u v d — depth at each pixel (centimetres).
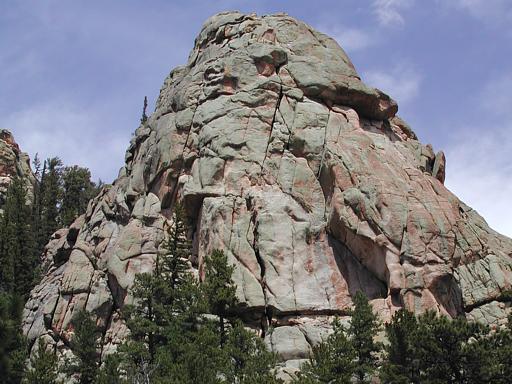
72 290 6469
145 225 6519
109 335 6047
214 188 6181
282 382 4084
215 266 5222
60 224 9644
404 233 5481
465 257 5634
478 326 4134
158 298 5306
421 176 6094
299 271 5600
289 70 6888
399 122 7331
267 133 6475
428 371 4128
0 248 7362
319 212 5962
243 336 4641
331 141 6253
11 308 4656
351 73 6900
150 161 6875
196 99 6975
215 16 7950
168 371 4481
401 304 5234
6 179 10675
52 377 4894
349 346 4450
